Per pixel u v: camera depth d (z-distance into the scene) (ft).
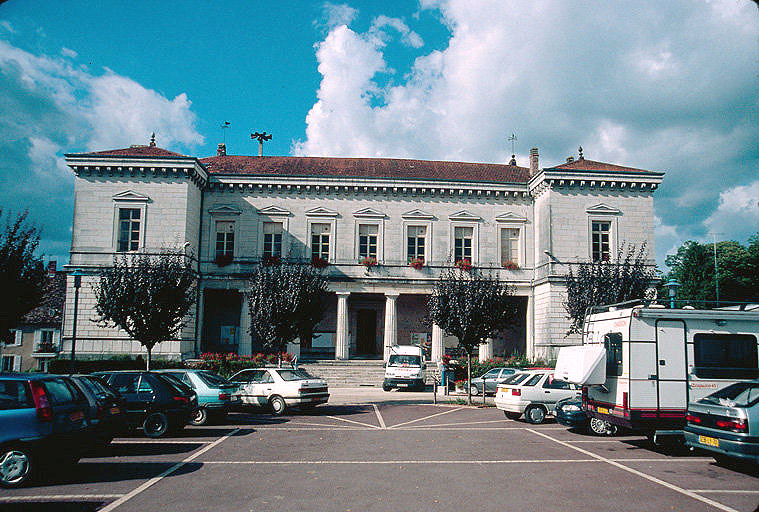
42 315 118.62
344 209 122.31
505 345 124.16
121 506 26.13
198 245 117.08
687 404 40.63
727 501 28.07
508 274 119.44
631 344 40.78
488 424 56.13
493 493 29.07
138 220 107.14
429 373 107.14
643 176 112.27
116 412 38.01
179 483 30.60
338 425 54.70
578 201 112.78
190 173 108.88
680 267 179.11
